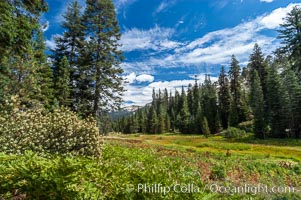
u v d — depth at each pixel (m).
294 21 40.66
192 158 16.16
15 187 4.20
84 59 26.08
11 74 18.45
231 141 45.00
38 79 22.30
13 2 12.24
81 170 5.00
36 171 4.46
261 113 48.72
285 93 47.75
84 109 24.56
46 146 8.32
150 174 5.57
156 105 108.69
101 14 26.70
